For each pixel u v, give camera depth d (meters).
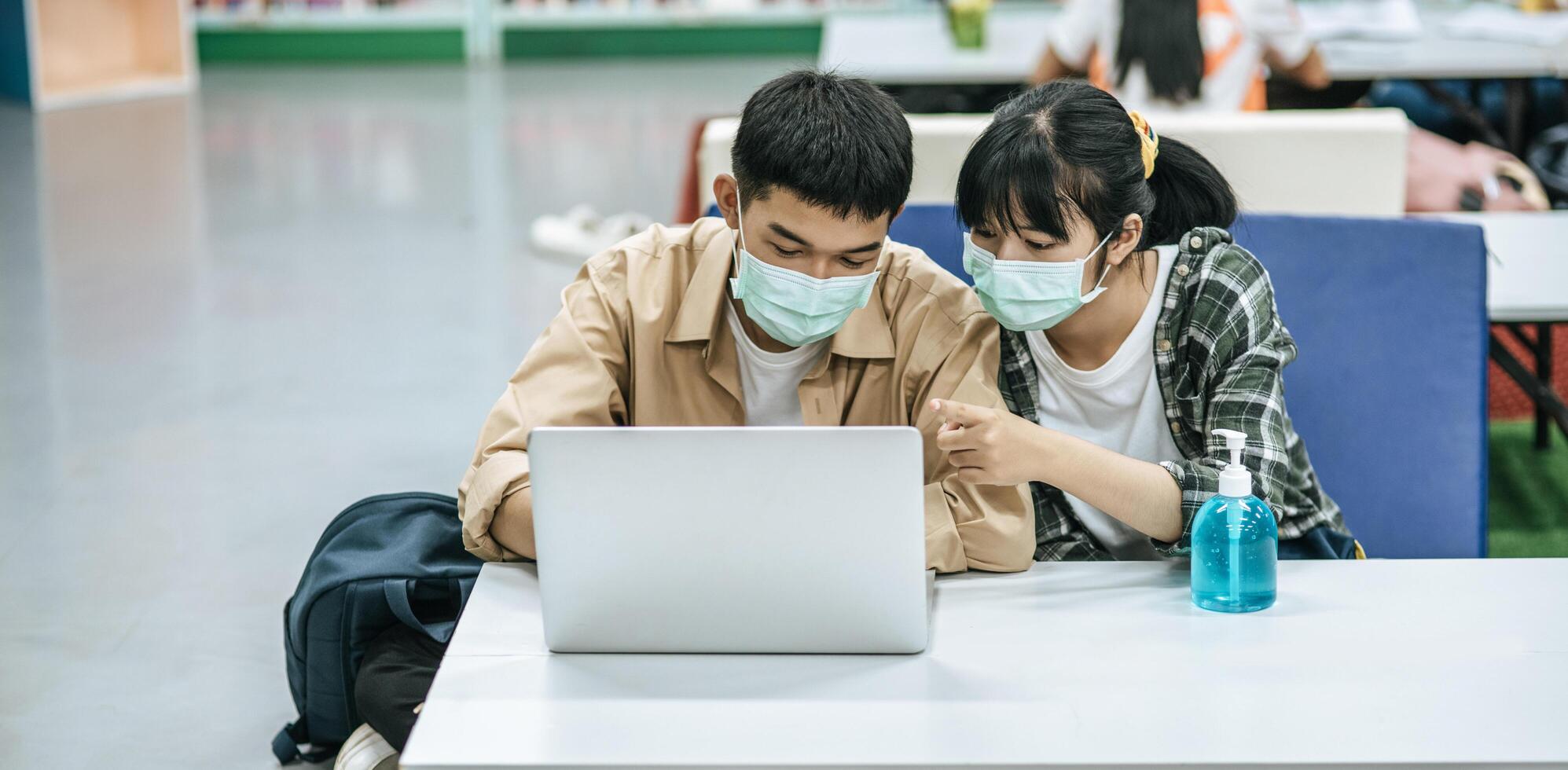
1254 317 1.74
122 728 2.34
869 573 1.38
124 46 9.10
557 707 1.34
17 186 6.50
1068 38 4.07
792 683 1.38
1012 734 1.28
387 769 1.94
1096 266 1.66
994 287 1.64
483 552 1.68
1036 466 1.55
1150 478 1.61
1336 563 1.64
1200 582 1.52
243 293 4.96
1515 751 1.24
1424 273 2.29
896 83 4.58
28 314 4.70
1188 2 3.76
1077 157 1.58
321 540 2.10
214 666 2.56
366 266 5.30
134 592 2.85
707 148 2.85
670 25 10.23
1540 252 2.86
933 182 2.89
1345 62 4.42
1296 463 1.88
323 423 3.80
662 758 1.25
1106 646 1.44
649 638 1.43
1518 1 5.19
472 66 10.12
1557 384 3.77
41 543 3.07
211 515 3.22
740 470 1.34
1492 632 1.46
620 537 1.37
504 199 6.30
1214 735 1.27
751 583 1.39
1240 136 2.96
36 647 2.62
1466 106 5.02
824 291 1.57
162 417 3.83
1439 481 2.28
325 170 6.89
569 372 1.73
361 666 2.00
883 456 1.32
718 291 1.75
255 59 10.25
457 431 3.75
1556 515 3.14
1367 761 1.23
